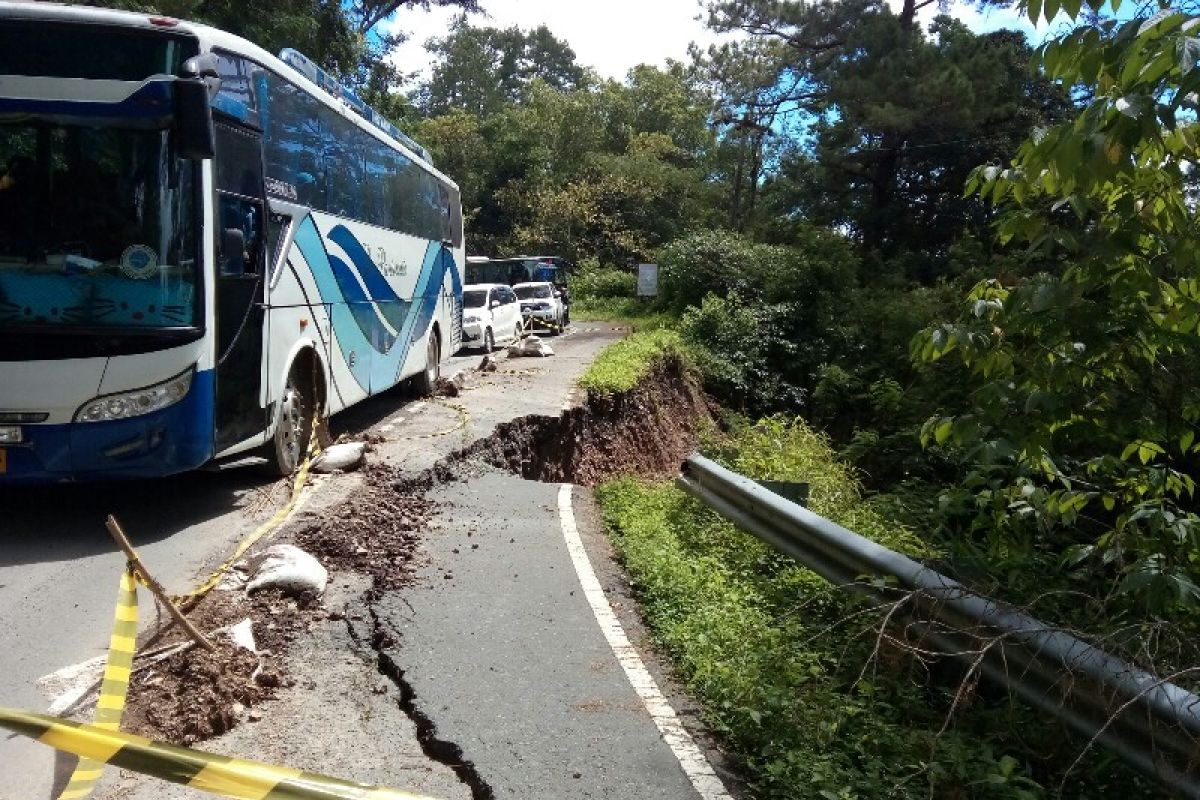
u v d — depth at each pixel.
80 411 6.48
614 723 4.43
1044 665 4.10
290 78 8.94
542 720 4.43
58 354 6.43
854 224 35.47
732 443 16.16
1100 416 5.04
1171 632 4.06
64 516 7.48
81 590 5.87
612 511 8.80
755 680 4.64
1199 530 4.62
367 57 30.16
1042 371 4.87
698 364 26.17
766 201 49.00
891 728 4.42
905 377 23.39
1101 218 4.70
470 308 24.98
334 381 10.29
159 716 4.19
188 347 6.71
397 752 4.11
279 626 5.30
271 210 8.37
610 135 66.00
